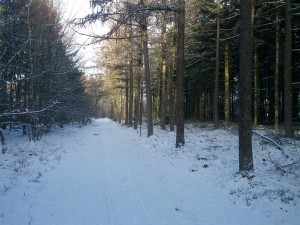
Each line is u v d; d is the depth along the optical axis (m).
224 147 18.28
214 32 31.91
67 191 10.21
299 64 28.48
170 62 30.70
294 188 9.41
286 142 17.97
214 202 8.82
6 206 8.48
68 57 21.88
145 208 8.53
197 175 11.70
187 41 30.47
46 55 19.50
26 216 7.87
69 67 21.75
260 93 38.34
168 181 11.34
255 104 30.50
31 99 18.81
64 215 8.02
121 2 14.63
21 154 16.22
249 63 10.85
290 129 19.92
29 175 11.73
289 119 19.95
